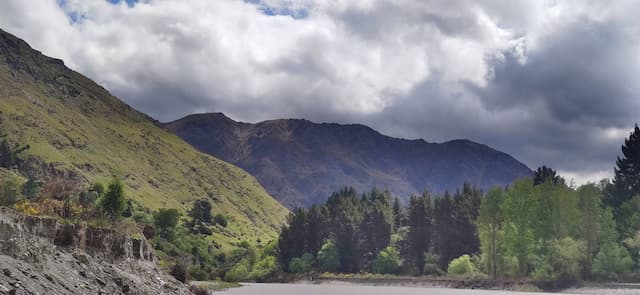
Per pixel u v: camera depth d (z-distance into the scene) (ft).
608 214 489.26
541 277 487.20
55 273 150.30
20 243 143.43
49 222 174.09
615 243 479.41
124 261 221.87
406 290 506.07
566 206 511.81
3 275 121.29
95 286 163.63
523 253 518.37
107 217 278.67
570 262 480.64
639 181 551.59
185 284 274.16
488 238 567.59
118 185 456.86
